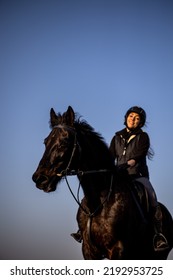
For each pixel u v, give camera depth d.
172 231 7.92
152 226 7.39
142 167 7.56
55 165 6.44
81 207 6.85
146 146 7.45
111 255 6.75
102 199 6.79
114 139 7.71
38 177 6.39
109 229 6.70
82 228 6.97
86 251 6.91
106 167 6.92
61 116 6.88
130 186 7.19
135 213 6.97
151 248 7.50
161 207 7.89
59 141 6.50
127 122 7.61
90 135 6.89
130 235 6.86
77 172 6.66
